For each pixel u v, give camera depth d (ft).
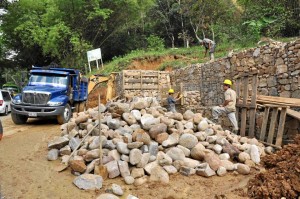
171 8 110.22
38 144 26.16
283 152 18.47
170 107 36.73
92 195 15.94
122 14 98.89
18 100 37.78
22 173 18.95
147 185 17.20
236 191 16.11
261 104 25.23
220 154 20.95
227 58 32.83
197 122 23.66
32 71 41.19
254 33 58.44
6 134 31.12
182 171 18.83
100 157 18.24
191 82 44.32
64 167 19.56
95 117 25.16
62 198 15.56
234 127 26.58
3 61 119.96
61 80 40.63
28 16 88.84
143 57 78.84
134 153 18.48
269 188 14.65
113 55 113.60
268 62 25.99
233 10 88.38
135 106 24.97
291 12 56.49
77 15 91.91
